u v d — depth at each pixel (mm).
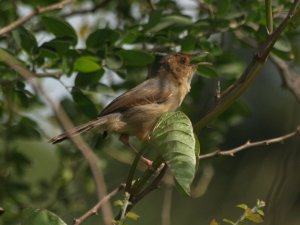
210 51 11734
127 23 14281
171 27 11500
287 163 10938
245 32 11703
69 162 12875
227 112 13023
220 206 15875
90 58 10234
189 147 6641
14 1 12406
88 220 14688
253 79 7297
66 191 12758
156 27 11242
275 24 11695
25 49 10633
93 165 5906
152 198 16734
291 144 11109
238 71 12492
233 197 15719
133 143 13016
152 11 11539
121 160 13047
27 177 15133
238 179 15938
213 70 11883
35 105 12562
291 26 11617
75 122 11953
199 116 13039
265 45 7266
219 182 16172
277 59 13297
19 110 12844
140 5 14242
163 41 11742
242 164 16344
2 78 10906
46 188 12859
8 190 12461
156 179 7191
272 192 11047
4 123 12352
